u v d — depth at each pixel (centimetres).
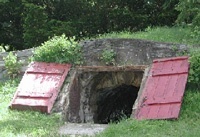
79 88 963
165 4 1430
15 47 1684
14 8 1593
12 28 1659
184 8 1075
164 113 763
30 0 1534
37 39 1447
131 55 939
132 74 971
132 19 1496
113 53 948
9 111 858
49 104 859
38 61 982
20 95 888
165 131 691
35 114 836
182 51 903
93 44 977
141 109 790
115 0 1523
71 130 750
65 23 1439
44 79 924
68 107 888
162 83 828
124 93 1249
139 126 719
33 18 1439
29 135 693
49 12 1579
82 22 1497
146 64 916
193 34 1022
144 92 824
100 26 1548
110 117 1281
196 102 794
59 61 966
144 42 940
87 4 1526
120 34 1248
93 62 959
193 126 710
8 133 693
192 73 829
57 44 976
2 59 1117
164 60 882
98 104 1092
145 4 1549
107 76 997
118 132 704
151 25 1513
